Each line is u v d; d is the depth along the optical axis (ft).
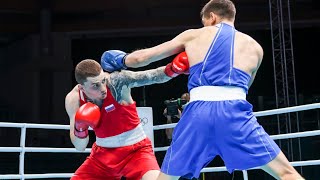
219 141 7.82
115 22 49.49
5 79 50.55
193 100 8.15
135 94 45.55
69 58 49.01
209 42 8.34
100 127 9.72
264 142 7.77
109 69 9.32
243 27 48.93
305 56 49.85
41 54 48.24
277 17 42.68
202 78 8.14
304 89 49.73
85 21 49.60
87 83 9.09
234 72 8.11
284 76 40.88
